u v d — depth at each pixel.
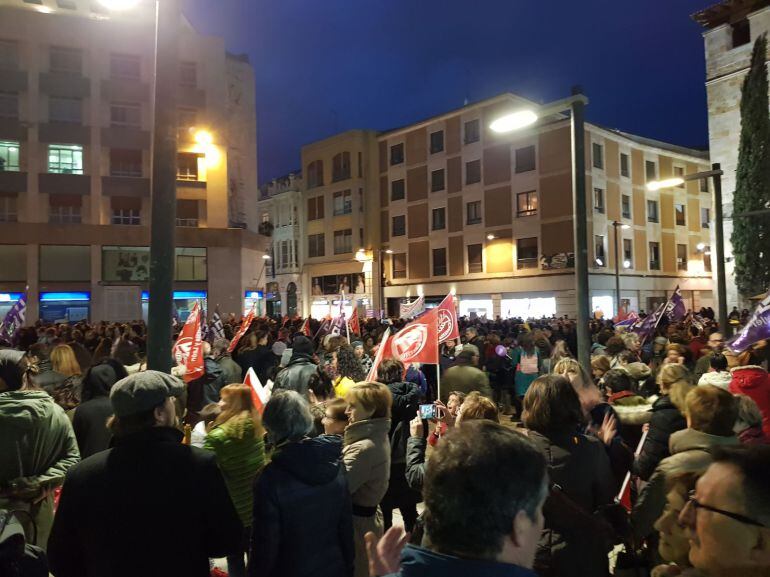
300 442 3.27
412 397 5.41
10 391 3.87
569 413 3.09
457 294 44.09
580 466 3.04
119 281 34.28
